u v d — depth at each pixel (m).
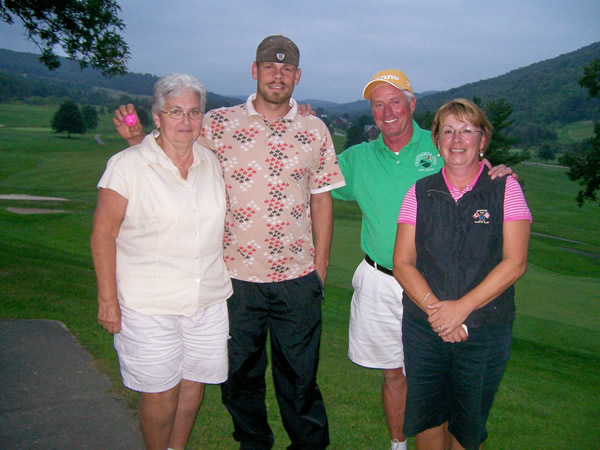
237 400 2.75
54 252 9.20
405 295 2.47
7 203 18.23
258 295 2.66
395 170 2.92
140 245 2.27
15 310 4.46
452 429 2.41
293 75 2.53
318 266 2.81
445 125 2.26
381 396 3.37
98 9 8.23
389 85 2.85
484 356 2.24
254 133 2.57
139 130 2.56
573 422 3.83
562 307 9.70
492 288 2.13
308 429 2.77
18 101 177.88
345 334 6.07
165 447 2.45
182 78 2.23
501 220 2.18
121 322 2.29
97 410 2.82
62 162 49.22
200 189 2.35
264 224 2.57
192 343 2.45
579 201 33.06
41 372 3.20
